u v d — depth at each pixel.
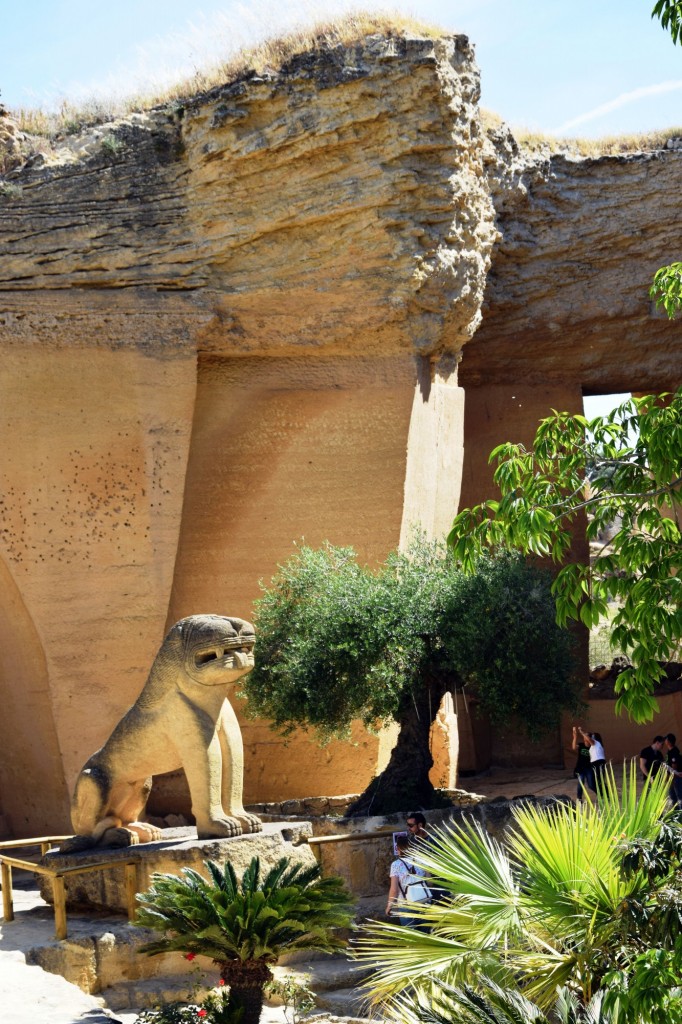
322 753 14.53
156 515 14.26
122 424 14.26
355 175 14.16
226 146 14.14
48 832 14.08
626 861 5.86
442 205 14.38
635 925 5.86
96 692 13.88
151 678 9.18
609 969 5.80
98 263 14.35
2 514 13.86
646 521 7.46
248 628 9.06
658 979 5.21
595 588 7.62
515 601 11.95
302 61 14.10
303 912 6.73
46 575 13.90
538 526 7.37
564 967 5.98
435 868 6.54
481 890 6.27
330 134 13.96
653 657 7.31
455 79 14.16
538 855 6.33
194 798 8.96
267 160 14.23
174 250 14.52
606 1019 5.30
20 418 13.98
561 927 6.05
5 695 14.44
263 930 6.58
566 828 6.19
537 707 11.91
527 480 7.85
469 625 11.60
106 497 14.16
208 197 14.42
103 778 9.38
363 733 14.46
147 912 6.75
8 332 14.04
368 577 12.52
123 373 14.29
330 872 10.02
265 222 14.36
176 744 9.02
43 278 14.24
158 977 8.16
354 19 14.34
